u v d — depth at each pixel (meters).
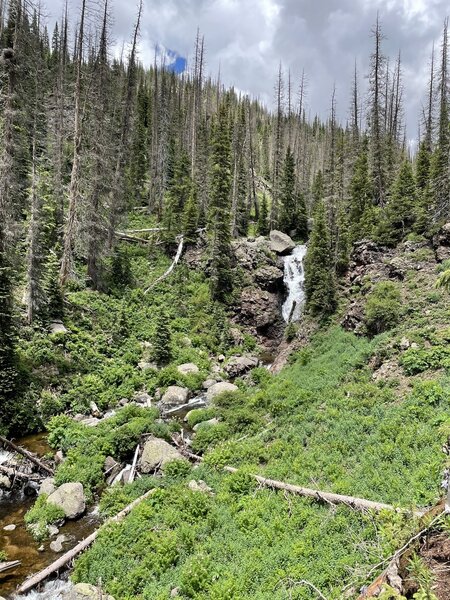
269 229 50.22
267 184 70.81
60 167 34.88
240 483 13.38
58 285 26.17
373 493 10.93
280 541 10.35
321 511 11.09
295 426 16.94
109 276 34.56
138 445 17.53
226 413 20.20
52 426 18.30
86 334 26.27
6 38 22.12
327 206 39.56
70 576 10.88
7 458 16.22
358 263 31.72
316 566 9.02
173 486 13.91
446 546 6.63
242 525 11.31
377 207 39.03
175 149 57.62
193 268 41.25
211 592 8.93
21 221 27.95
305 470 13.31
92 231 31.70
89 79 30.14
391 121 55.47
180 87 84.00
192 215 43.69
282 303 40.81
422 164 38.19
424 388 15.23
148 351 28.42
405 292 24.61
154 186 49.66
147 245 42.47
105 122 33.50
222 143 43.12
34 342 22.66
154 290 36.50
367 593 6.73
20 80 22.73
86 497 14.46
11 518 13.52
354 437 14.34
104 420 19.59
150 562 10.65
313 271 33.00
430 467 10.99
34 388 20.22
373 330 24.02
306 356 26.28
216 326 34.34
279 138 53.62
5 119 21.84
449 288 9.62
